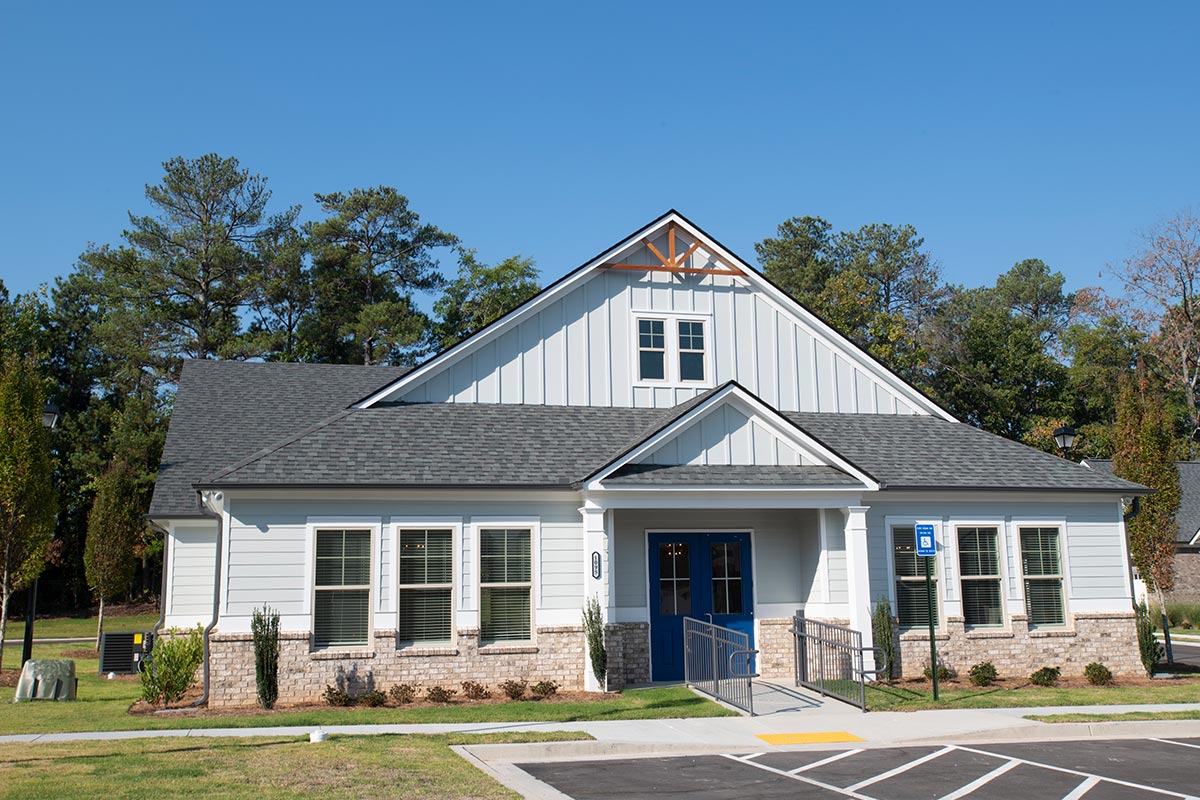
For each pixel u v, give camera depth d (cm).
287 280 5497
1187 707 1597
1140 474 2202
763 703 1625
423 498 1752
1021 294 8038
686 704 1603
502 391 2034
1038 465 2116
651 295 2144
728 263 2180
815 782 1088
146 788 943
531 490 1767
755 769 1163
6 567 1972
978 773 1143
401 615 1712
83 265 5725
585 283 2111
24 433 2000
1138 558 2183
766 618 1956
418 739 1263
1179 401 5312
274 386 2434
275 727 1381
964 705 1612
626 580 1903
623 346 2109
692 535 1962
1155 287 5175
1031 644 1977
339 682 1656
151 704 1597
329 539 1703
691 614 1933
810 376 2212
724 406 1886
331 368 2592
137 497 3784
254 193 5672
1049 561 2038
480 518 1773
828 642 1688
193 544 2042
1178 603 3675
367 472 1714
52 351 5675
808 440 1900
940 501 1997
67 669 1700
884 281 6731
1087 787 1067
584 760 1225
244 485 1627
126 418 5000
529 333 2067
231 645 1619
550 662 1753
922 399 2283
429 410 1966
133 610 5053
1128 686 1864
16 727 1356
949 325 5966
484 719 1455
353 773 1032
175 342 5312
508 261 5659
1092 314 5947
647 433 1822
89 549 3014
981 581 1994
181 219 5553
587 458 1872
